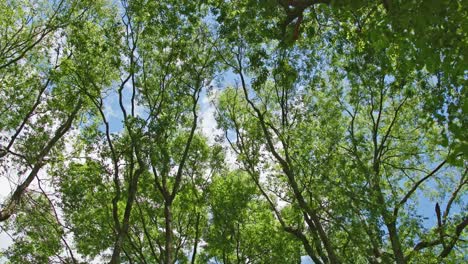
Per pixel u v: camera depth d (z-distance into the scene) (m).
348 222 18.39
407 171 25.22
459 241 21.75
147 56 22.42
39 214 20.50
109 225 23.88
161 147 21.11
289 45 10.79
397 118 24.30
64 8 23.62
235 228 27.64
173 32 21.73
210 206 26.55
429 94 15.15
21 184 20.47
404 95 22.25
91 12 23.66
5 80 23.16
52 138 23.06
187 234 28.11
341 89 24.00
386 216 18.78
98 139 20.94
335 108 23.42
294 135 21.23
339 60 21.70
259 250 27.00
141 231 27.53
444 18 8.02
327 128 21.77
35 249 21.58
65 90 21.80
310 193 19.73
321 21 16.70
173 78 22.55
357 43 15.74
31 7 23.36
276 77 21.95
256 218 27.50
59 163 22.56
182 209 26.52
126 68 21.84
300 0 9.70
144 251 28.52
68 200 21.33
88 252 24.38
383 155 24.28
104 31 21.91
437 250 22.30
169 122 21.45
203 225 28.17
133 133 20.30
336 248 20.39
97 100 21.88
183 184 25.58
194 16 20.56
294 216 22.44
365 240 18.41
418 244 20.31
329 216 19.50
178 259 28.22
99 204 24.06
